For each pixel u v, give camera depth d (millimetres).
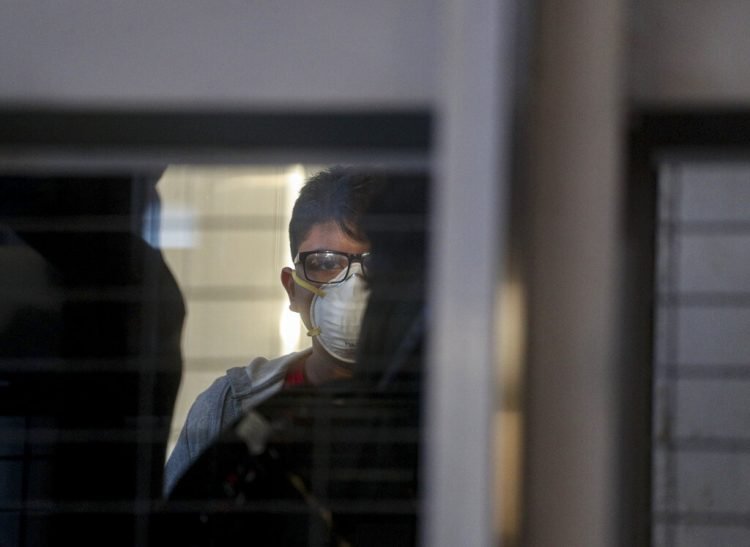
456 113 2051
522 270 2119
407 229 2738
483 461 1999
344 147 2576
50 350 3129
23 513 3078
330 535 2879
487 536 1991
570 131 2193
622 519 2635
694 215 3203
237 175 3107
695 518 3453
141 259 3115
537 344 2162
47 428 3143
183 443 3240
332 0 2564
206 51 2588
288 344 3340
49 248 3037
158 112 2600
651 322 2643
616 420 2607
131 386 3168
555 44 2191
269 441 2934
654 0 2562
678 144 2580
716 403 3416
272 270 3234
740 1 2551
